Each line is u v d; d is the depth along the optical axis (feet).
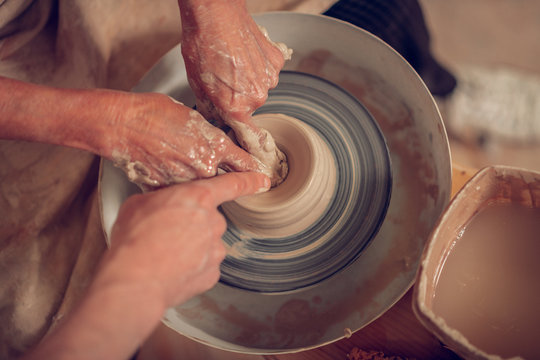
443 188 2.64
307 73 3.37
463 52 6.67
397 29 3.89
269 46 2.77
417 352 2.58
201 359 2.88
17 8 2.95
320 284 2.87
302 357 2.72
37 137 2.26
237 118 2.61
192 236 1.82
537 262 2.19
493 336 2.06
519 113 6.01
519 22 6.70
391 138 3.11
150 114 2.28
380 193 2.99
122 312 1.52
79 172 3.59
